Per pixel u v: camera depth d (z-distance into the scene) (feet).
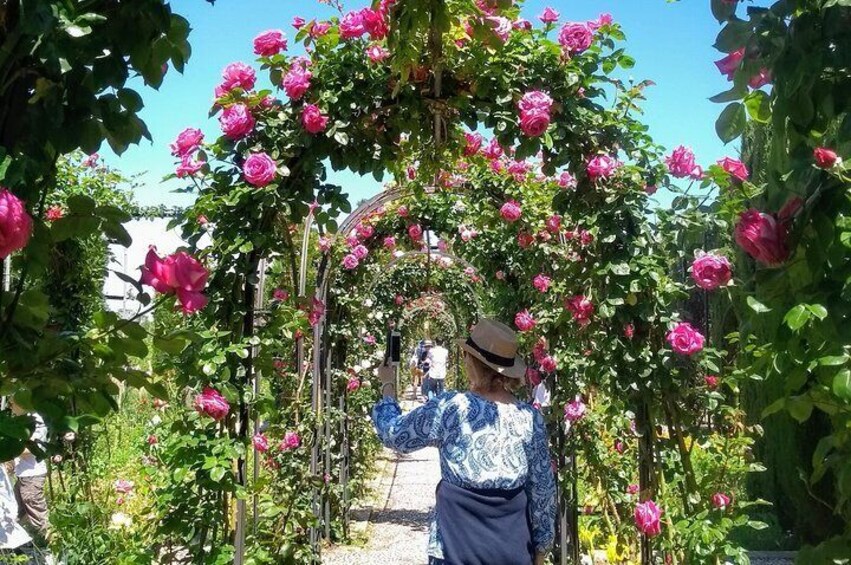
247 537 11.43
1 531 11.94
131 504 17.39
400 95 10.63
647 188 11.05
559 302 16.14
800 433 19.40
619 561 15.19
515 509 9.16
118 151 4.89
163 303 5.01
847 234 4.46
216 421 9.94
